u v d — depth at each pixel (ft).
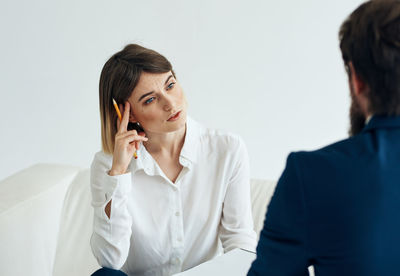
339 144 2.53
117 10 11.78
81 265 6.64
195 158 5.14
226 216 5.28
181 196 5.20
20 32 12.09
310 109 11.21
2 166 12.59
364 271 2.28
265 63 11.34
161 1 11.68
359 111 2.66
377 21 2.38
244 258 4.21
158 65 4.64
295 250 2.50
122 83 4.71
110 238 4.79
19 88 12.30
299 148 11.46
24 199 5.99
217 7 11.41
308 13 10.81
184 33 11.73
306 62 11.03
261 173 11.86
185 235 5.20
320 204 2.41
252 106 11.62
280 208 2.55
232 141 5.25
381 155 2.35
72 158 12.37
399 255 2.25
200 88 11.91
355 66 2.47
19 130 12.44
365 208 2.30
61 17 11.91
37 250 6.17
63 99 12.19
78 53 11.97
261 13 11.14
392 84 2.35
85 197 7.06
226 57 11.59
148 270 5.27
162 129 4.77
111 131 5.04
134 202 5.12
